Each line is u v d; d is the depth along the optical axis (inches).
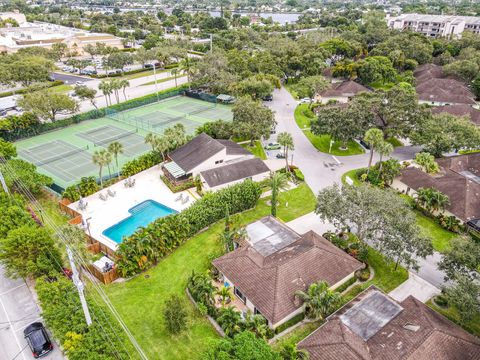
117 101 4288.9
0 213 1887.3
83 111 4207.7
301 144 3270.2
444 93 4097.0
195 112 4207.7
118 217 2242.9
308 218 2209.6
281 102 4446.4
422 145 3112.7
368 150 3147.1
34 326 1437.0
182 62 5078.7
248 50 7042.3
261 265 1635.1
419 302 1469.0
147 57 6003.9
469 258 1493.6
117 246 1831.9
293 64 5137.8
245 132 3019.2
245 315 1461.6
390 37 5944.9
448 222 2092.8
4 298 1636.3
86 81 5447.8
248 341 1138.7
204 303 1544.0
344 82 4549.7
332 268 1641.2
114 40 7632.9
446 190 2267.5
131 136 3528.5
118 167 2883.9
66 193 2335.1
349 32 6663.4
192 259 1865.2
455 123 2768.2
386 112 2972.4
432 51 5693.9
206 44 7322.8
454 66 4724.4
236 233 1863.9
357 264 1697.8
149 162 2844.5
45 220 2174.0
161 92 4702.3
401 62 5251.0
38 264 1611.7
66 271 1716.3
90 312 1369.3
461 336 1310.3
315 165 2881.4
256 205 2349.9
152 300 1615.4
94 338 1252.5
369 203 1780.3
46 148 3275.1
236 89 4089.6
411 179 2445.9
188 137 3068.4
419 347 1236.5
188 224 1959.9
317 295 1445.6
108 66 5703.7
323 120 3036.4
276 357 1123.3
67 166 2923.2
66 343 1235.9
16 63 4795.8
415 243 1622.8
